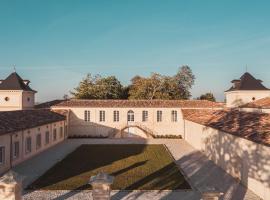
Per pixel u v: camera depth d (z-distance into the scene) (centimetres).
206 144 3497
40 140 3797
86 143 4653
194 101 5891
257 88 5275
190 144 4566
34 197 1950
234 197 1994
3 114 3447
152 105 5619
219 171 2728
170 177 2483
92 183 1314
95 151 3859
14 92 5169
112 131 5556
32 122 3628
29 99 5481
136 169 2794
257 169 2056
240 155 2369
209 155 3344
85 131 5538
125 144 4544
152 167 2881
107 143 4656
